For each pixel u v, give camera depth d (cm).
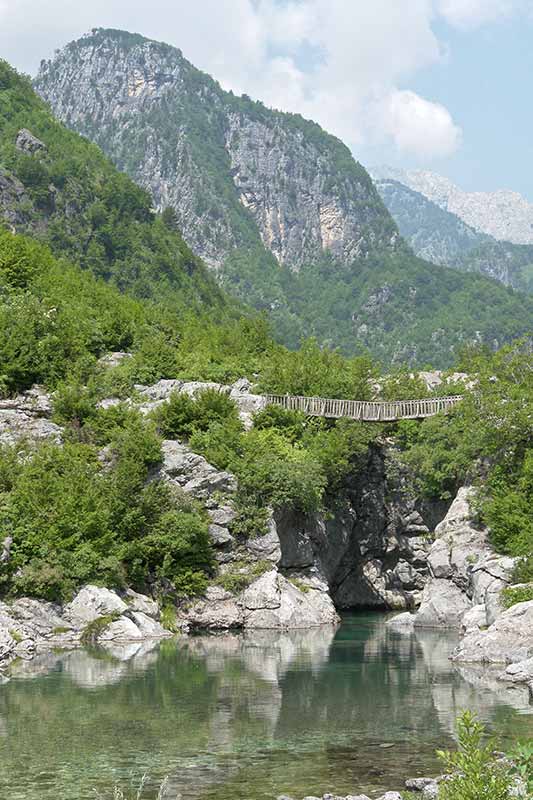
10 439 5378
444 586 5512
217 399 5938
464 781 1477
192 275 18125
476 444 6062
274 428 6166
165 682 3334
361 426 6600
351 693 3175
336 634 4975
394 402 6831
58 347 6397
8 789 2100
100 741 2506
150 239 17388
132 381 6506
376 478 7206
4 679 3356
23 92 19762
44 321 6519
